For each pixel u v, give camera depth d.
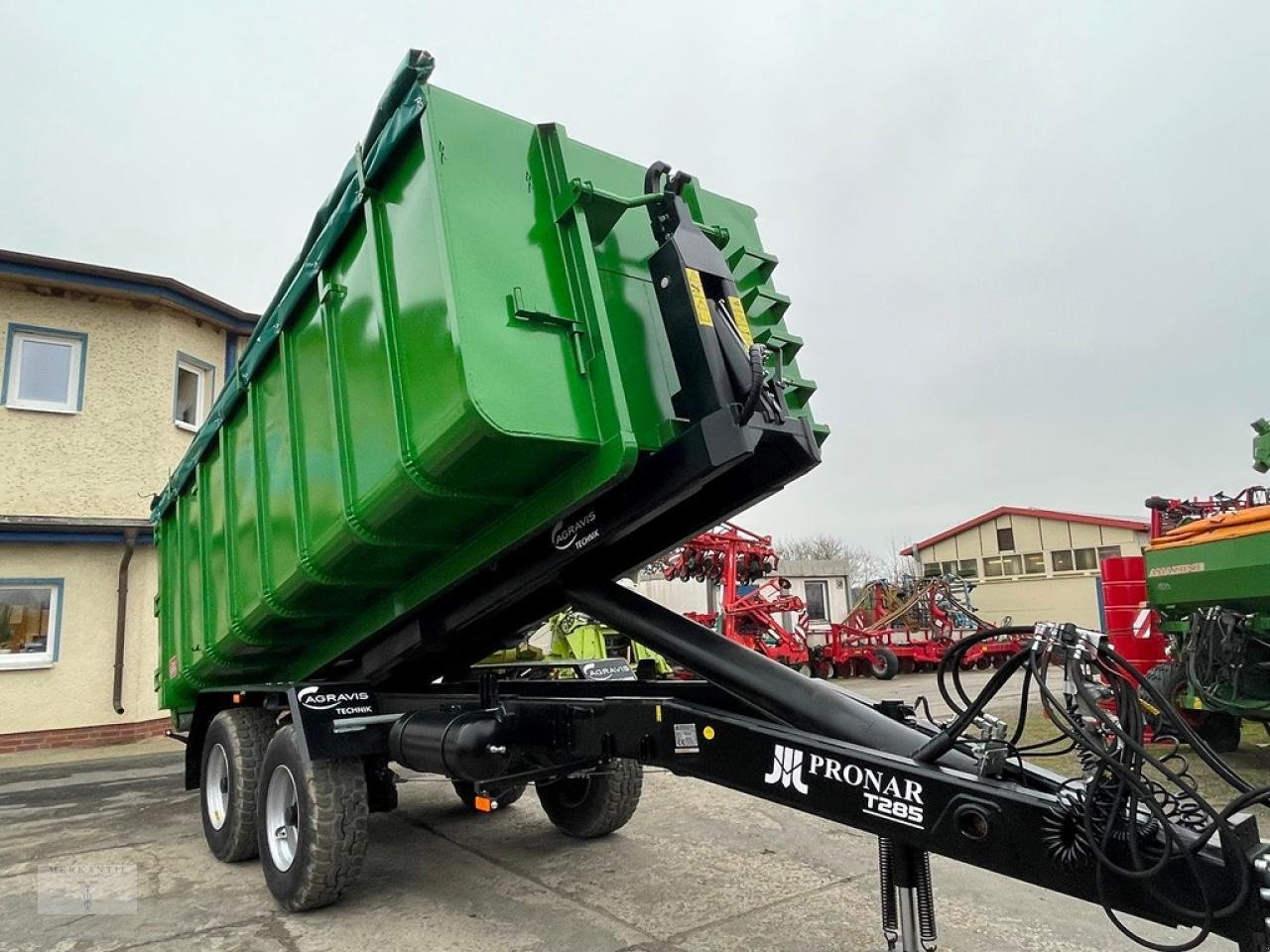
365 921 4.24
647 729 3.51
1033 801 2.32
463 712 4.18
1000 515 37.41
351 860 4.32
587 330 3.17
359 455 3.80
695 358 3.22
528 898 4.49
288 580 4.59
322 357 4.22
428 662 5.46
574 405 3.07
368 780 4.73
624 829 5.87
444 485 3.34
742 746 3.12
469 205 3.12
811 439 3.39
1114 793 2.24
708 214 4.06
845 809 2.75
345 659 5.45
